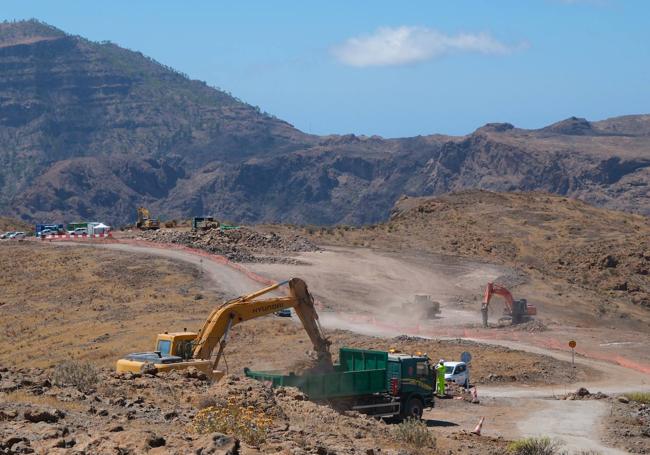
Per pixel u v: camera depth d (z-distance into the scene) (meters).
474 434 41.84
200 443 20.61
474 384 66.50
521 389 65.12
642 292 154.00
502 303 121.31
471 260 153.75
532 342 88.94
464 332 94.31
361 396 44.53
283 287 113.25
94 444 20.12
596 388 67.06
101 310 100.69
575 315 122.62
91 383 31.36
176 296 106.44
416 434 32.31
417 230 183.50
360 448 26.27
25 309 105.00
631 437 45.22
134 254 137.12
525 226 189.50
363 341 77.69
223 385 31.86
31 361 75.69
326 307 105.38
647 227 198.62
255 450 21.08
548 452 36.53
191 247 144.88
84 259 133.88
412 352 73.69
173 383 33.34
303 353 69.31
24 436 20.89
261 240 155.50
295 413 32.09
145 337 80.56
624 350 87.12
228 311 45.78
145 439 20.67
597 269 163.25
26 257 138.25
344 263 141.25
